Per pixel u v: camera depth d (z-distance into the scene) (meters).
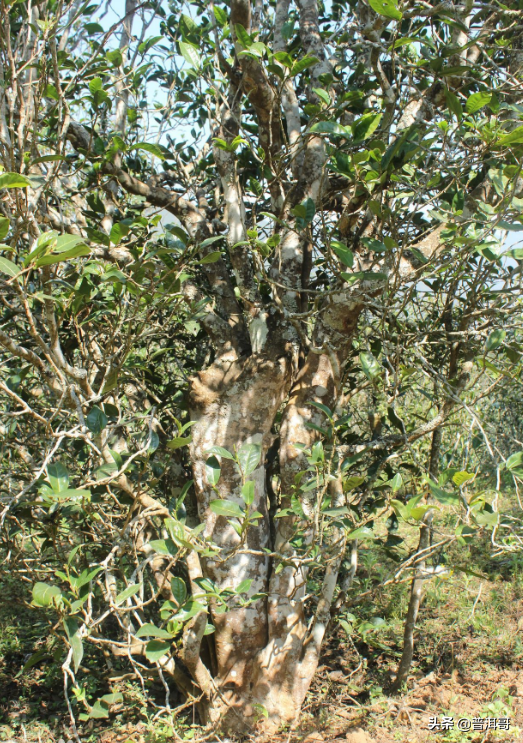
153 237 3.51
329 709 3.26
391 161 2.21
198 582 2.28
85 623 2.08
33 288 2.64
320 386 3.03
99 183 2.55
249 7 2.51
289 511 2.49
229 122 3.27
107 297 2.77
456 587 4.89
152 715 3.16
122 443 3.23
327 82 2.55
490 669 3.74
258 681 3.02
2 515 1.86
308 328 4.07
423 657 3.94
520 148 2.02
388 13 1.85
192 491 3.44
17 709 3.37
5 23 1.84
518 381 2.97
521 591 4.76
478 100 1.89
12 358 3.12
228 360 3.16
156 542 2.11
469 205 2.74
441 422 2.70
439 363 3.49
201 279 3.62
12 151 1.80
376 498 3.25
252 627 3.03
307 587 3.52
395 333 2.79
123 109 3.41
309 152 3.14
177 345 3.81
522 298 2.54
